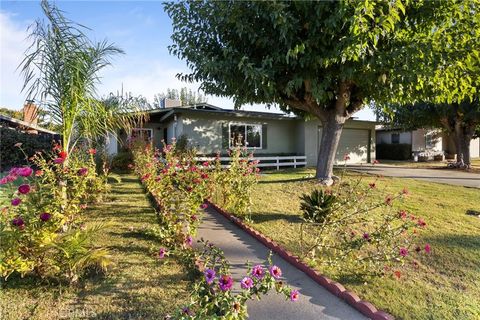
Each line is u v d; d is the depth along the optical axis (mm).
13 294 2832
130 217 5543
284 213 6047
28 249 2881
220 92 8719
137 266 3504
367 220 4492
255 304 2914
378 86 7488
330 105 9141
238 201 5938
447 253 4125
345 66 6875
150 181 7004
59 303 2727
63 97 4535
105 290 2969
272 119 15992
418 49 6359
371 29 6105
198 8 7676
